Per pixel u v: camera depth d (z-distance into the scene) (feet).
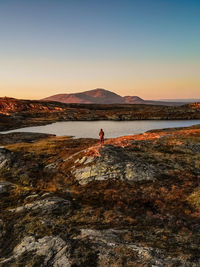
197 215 51.31
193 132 168.04
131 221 48.96
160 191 65.41
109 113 512.63
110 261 33.63
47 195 67.26
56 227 46.80
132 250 36.17
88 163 87.71
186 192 63.57
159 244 38.14
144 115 465.88
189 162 90.79
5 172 95.61
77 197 66.90
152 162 89.71
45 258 36.14
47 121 412.16
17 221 51.44
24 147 148.46
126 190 67.62
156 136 148.97
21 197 68.49
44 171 95.09
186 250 35.83
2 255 40.04
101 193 67.26
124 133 249.75
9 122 369.30
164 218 50.47
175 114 458.09
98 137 224.94
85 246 38.27
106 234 42.32
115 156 91.15
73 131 280.31
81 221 49.42
